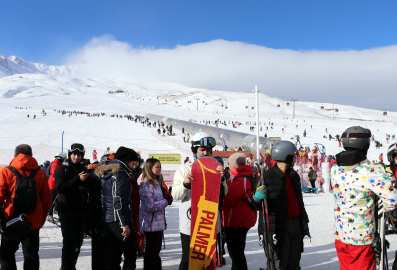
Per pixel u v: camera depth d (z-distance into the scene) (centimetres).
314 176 1653
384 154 3556
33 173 378
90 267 458
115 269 372
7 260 365
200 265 332
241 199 382
